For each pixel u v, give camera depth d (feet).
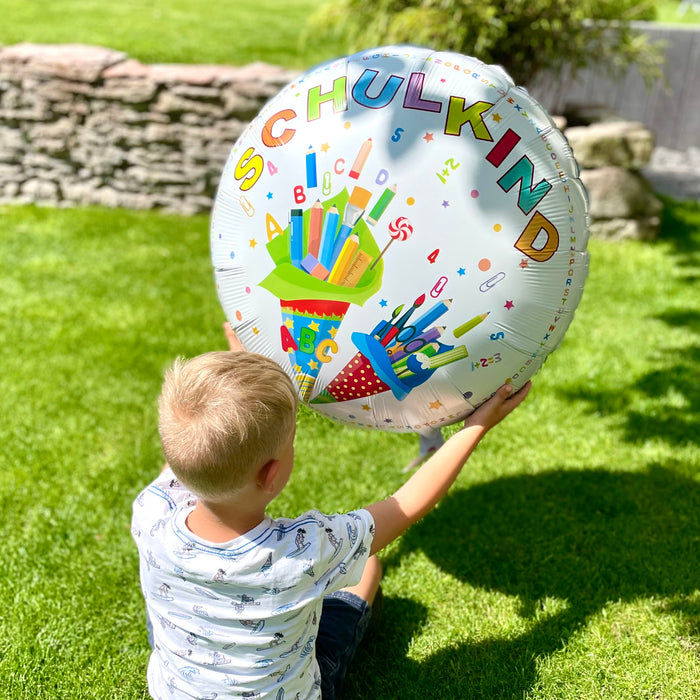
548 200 5.24
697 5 53.36
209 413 4.53
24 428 10.80
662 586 7.77
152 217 19.47
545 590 7.80
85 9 31.14
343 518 5.12
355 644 6.20
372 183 5.23
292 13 35.73
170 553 4.89
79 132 19.39
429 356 5.45
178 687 5.06
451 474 5.58
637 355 12.82
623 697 6.56
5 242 17.47
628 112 26.99
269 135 5.63
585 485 9.45
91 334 13.58
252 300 5.79
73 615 7.58
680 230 18.75
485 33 18.34
